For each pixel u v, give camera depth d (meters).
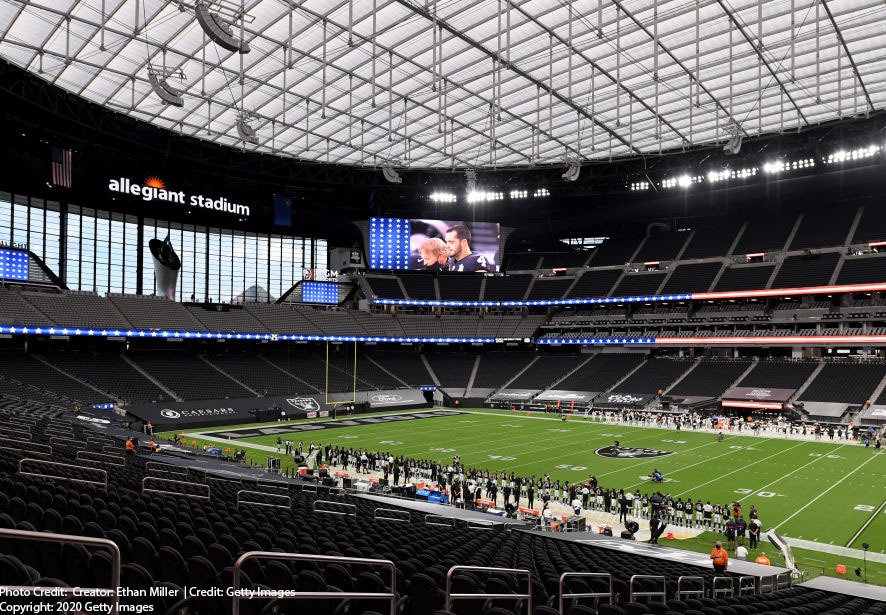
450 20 43.34
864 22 41.88
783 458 43.38
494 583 9.57
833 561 22.53
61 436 27.12
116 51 42.78
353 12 41.44
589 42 46.38
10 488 11.41
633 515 29.83
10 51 41.78
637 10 42.25
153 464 24.12
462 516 22.91
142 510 12.53
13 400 42.88
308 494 24.11
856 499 31.58
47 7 37.09
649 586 13.37
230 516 13.58
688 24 43.91
